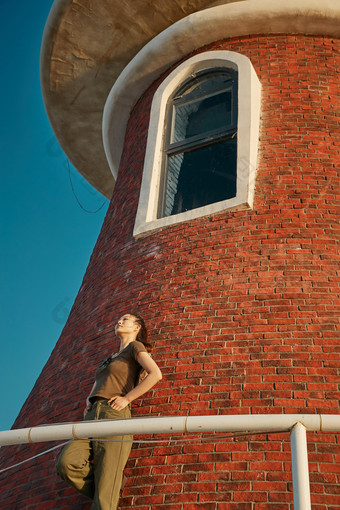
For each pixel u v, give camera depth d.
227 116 7.73
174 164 7.67
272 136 7.04
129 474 4.72
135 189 7.79
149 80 8.91
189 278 6.12
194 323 5.67
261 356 5.16
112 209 8.23
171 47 8.41
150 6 8.74
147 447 4.85
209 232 6.44
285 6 7.77
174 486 4.50
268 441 4.54
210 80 8.11
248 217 6.35
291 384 4.90
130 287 6.54
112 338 6.17
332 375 4.90
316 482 4.21
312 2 7.71
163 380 5.31
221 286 5.88
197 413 4.94
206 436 4.75
